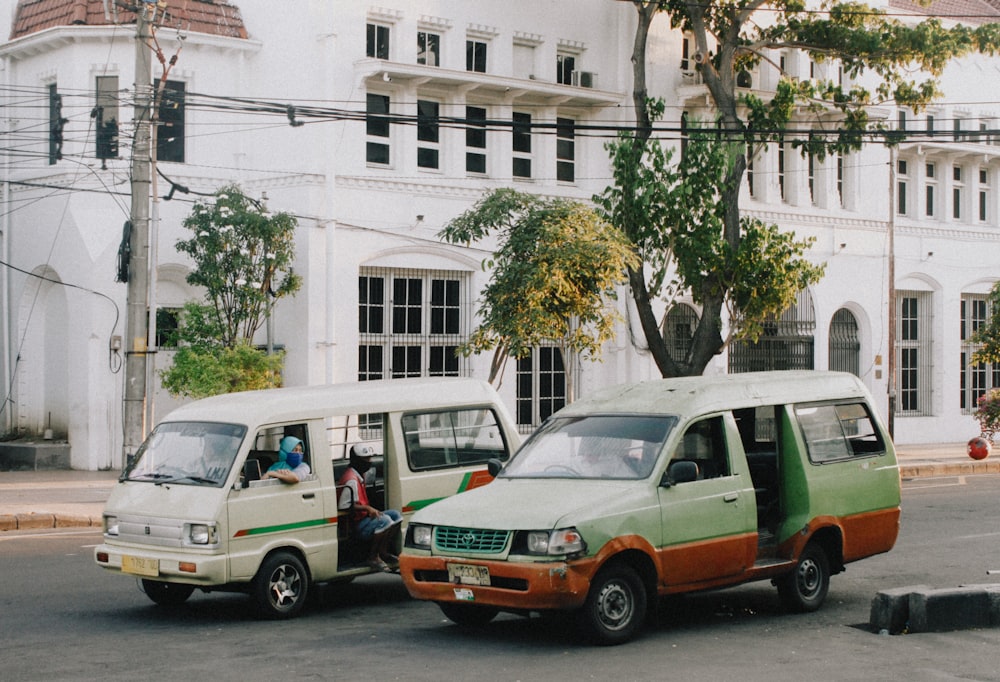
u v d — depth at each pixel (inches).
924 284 1529.3
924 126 1492.4
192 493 454.6
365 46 1068.5
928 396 1540.4
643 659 380.5
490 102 1148.5
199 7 1080.8
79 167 1056.8
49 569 577.0
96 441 1047.6
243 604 498.3
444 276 1130.7
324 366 1040.2
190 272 1003.3
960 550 626.2
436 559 401.4
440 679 355.6
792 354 1385.3
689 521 415.2
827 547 476.4
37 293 1120.2
